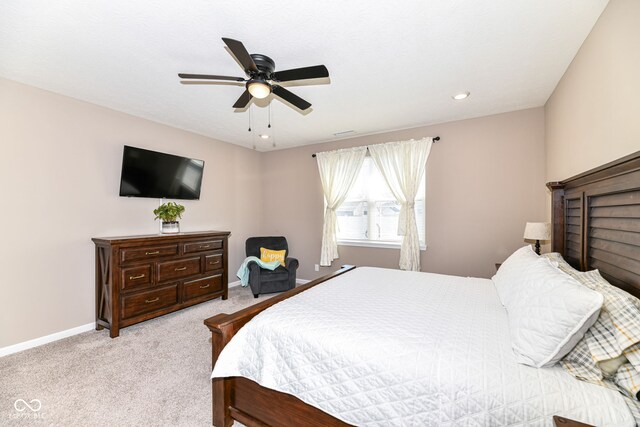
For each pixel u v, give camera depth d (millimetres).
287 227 5176
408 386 1136
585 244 1799
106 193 3238
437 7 1702
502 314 1607
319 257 4852
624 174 1318
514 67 2404
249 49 2113
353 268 2986
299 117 3578
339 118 3615
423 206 4012
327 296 1938
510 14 1764
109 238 2994
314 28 1889
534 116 3287
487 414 1005
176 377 2139
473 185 3621
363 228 4512
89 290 3064
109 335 2881
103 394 1930
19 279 2605
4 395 1915
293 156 5109
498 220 3488
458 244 3717
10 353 2512
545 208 3234
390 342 1281
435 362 1147
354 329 1404
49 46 2080
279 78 2033
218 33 1935
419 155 3877
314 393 1316
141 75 2514
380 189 4387
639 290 1220
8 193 2551
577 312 1063
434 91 2855
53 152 2824
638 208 1228
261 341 1486
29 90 2672
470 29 1907
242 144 4949
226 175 4762
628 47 1460
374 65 2359
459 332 1366
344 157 4496
